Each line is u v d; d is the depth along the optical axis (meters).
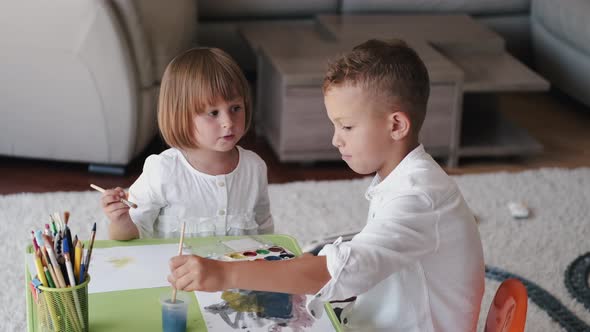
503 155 2.81
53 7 2.26
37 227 2.16
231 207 1.48
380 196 1.10
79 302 1.03
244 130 1.42
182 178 1.44
